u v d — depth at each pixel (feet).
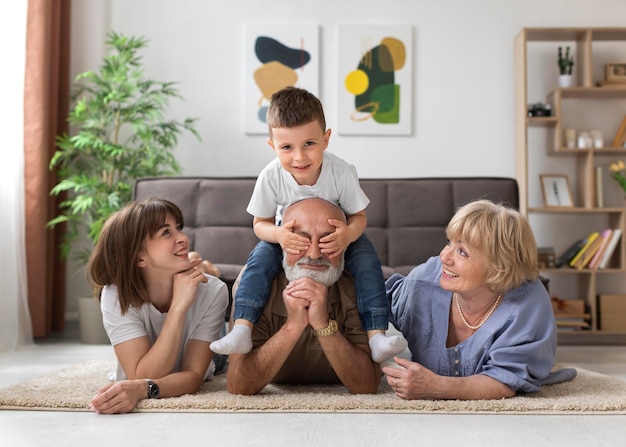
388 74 16.85
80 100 16.52
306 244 6.56
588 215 16.75
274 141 6.82
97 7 16.80
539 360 6.80
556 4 16.93
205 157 16.94
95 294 13.88
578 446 5.12
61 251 15.81
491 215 6.66
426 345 7.18
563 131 16.66
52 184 15.61
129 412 6.23
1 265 12.80
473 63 16.94
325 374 7.50
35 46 14.58
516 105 16.63
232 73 16.97
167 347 6.84
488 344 6.86
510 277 6.63
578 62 16.65
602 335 15.38
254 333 6.98
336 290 7.09
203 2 17.01
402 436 5.36
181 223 7.27
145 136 14.97
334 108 16.93
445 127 16.90
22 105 13.60
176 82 16.75
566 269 15.43
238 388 6.77
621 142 16.40
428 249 13.19
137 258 7.00
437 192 13.47
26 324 13.64
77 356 11.75
